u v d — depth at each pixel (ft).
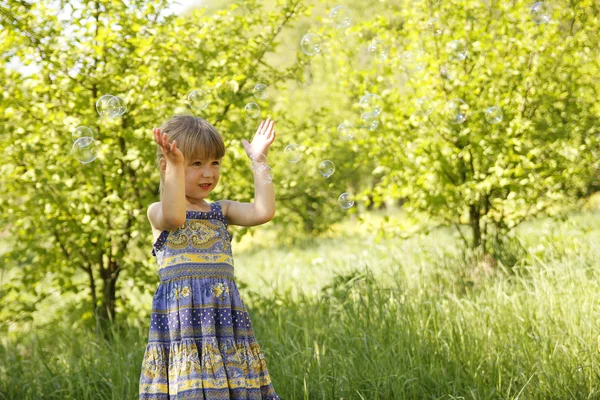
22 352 16.97
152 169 17.06
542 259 17.47
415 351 12.04
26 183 16.61
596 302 13.11
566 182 18.80
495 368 11.26
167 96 18.02
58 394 12.96
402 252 21.59
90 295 18.02
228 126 17.72
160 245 8.14
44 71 16.33
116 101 12.30
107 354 14.08
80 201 16.42
